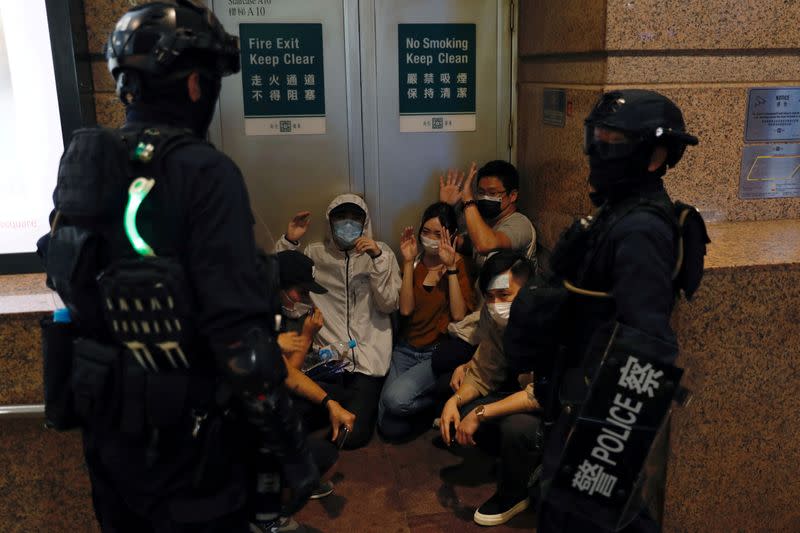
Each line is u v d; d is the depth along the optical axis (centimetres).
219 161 145
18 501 234
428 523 267
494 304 273
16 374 223
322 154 351
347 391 326
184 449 147
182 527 152
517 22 350
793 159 286
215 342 140
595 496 165
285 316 294
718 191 283
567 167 297
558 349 184
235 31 334
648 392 159
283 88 342
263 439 153
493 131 359
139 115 151
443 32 346
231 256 142
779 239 259
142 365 144
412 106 351
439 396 324
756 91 275
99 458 157
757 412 240
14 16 233
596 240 173
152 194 141
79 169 140
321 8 337
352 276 337
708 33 265
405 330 347
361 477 298
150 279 137
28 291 237
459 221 355
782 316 234
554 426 178
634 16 258
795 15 271
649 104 169
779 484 249
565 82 299
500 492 270
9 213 248
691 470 241
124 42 146
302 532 252
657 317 161
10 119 240
